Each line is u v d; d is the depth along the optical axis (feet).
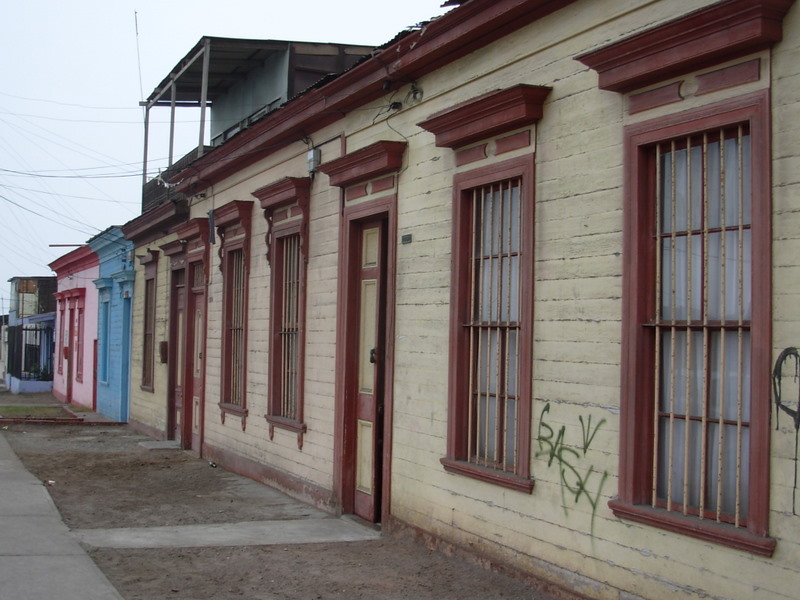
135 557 23.04
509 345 22.34
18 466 39.34
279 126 35.42
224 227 42.91
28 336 132.16
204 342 45.73
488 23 22.57
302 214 33.81
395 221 27.32
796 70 15.11
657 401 17.85
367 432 29.25
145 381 60.70
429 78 26.07
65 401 96.02
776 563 14.94
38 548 23.07
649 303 18.11
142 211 63.98
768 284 15.26
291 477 33.96
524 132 21.57
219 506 31.60
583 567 19.10
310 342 33.04
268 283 37.45
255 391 38.37
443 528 24.20
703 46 16.34
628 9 18.85
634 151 18.24
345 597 20.11
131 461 43.96
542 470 20.48
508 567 21.34
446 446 24.17
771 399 15.17
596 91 19.49
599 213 19.19
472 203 23.94
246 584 21.01
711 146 17.01
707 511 16.72
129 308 68.03
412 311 26.22
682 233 17.62
